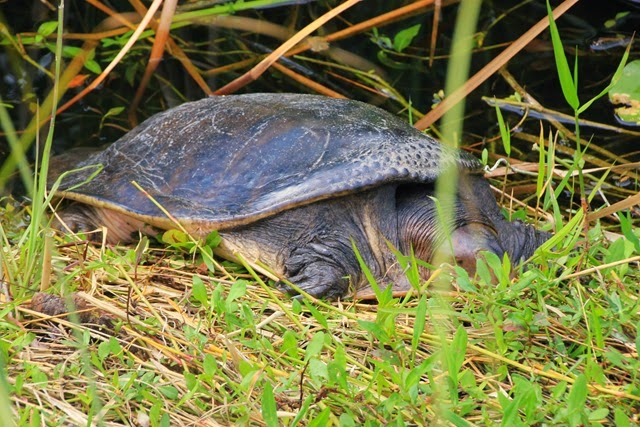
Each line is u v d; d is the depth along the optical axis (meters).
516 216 7.83
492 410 5.27
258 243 6.86
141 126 8.00
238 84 10.19
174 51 11.16
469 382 5.23
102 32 11.46
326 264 6.71
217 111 7.53
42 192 6.02
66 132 9.51
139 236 7.50
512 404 4.73
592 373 5.42
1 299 6.01
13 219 7.82
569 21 11.83
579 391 4.89
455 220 6.82
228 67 10.98
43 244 6.16
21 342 5.52
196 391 5.26
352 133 6.97
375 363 5.20
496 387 5.59
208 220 6.73
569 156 9.29
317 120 7.12
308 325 6.07
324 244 6.77
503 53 9.16
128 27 11.43
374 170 6.64
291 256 6.82
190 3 12.10
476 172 7.26
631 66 10.36
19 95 10.04
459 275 5.89
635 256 6.48
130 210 7.05
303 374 5.23
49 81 10.34
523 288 6.02
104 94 10.36
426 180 6.77
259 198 6.75
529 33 9.09
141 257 6.95
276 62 11.00
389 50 11.33
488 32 11.60
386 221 6.91
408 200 7.04
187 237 6.91
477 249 6.68
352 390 5.20
